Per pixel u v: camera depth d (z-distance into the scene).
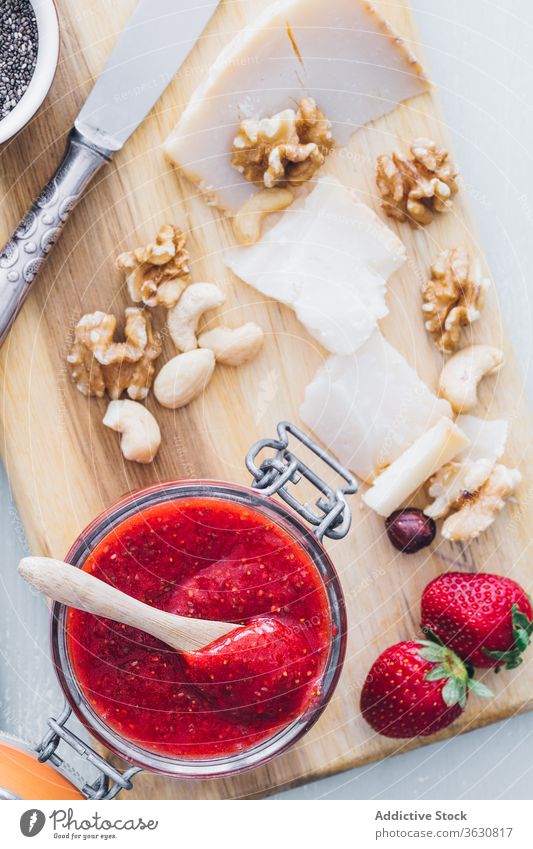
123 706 0.50
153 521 0.50
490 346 0.55
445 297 0.55
